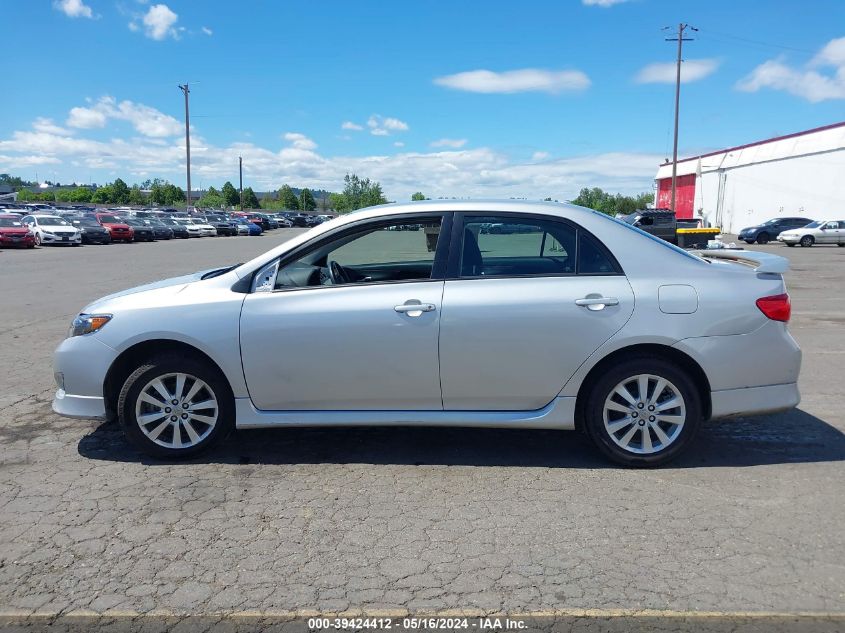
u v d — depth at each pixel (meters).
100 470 4.39
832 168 45.88
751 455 4.62
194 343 4.32
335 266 4.79
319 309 4.29
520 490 4.08
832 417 5.46
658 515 3.74
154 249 33.00
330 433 5.09
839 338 8.85
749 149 55.97
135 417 4.44
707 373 4.23
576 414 4.42
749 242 39.91
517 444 4.86
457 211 4.45
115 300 4.57
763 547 3.39
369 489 4.11
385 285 4.34
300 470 4.39
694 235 25.91
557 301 4.20
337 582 3.10
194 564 3.25
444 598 2.97
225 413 4.46
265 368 4.33
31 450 4.76
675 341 4.18
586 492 4.04
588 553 3.34
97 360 4.41
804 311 11.25
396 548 3.40
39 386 6.55
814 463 4.48
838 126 45.56
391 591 3.02
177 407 4.47
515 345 4.21
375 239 4.54
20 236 32.94
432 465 4.48
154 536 3.52
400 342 4.24
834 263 22.31
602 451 4.36
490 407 4.36
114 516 3.74
